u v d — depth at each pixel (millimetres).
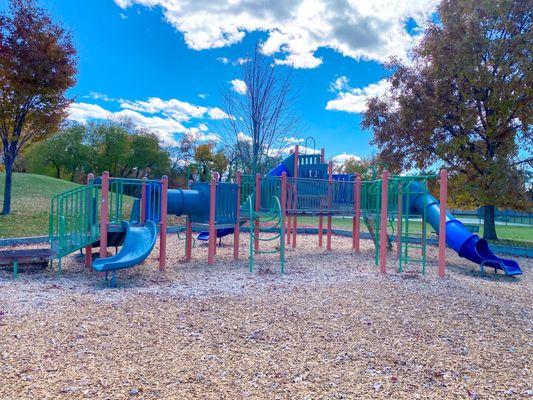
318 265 9375
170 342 4172
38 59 13695
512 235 19344
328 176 12656
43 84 14109
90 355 3770
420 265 9766
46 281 7004
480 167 14531
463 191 15047
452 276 8453
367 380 3416
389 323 4988
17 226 13156
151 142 53312
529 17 13602
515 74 13727
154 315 5086
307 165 12602
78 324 4656
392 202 10969
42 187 25203
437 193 17312
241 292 6449
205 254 10695
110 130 51062
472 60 13789
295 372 3531
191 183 11430
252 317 5109
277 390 3184
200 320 4938
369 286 7027
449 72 14391
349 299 6098
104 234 7426
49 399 2918
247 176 10359
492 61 14273
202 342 4199
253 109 18594
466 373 3615
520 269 9258
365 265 9492
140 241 7430
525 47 13281
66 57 14414
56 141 48500
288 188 10195
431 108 14977
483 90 14477
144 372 3438
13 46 13539
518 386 3375
